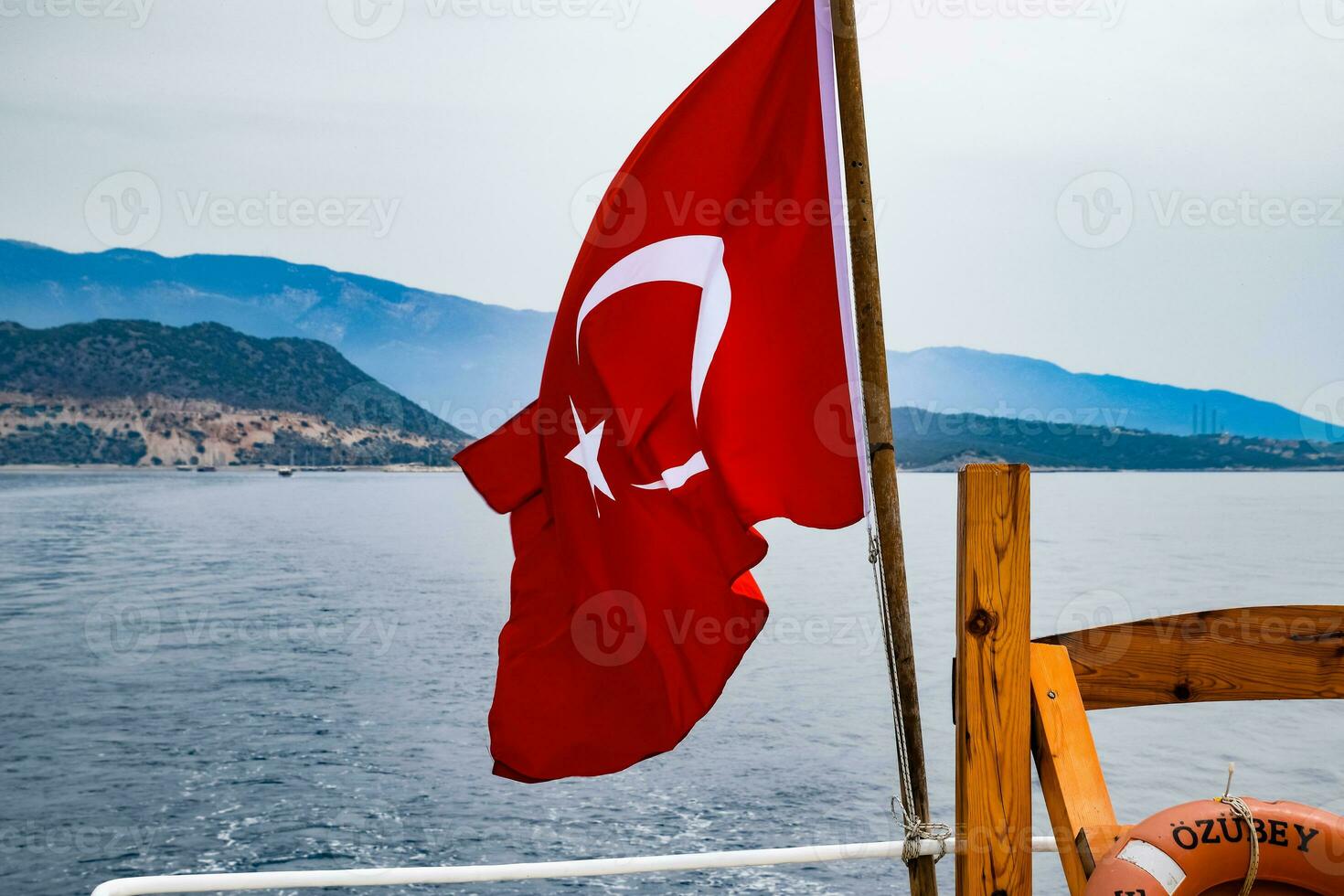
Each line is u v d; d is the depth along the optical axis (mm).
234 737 37188
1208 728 32750
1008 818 2566
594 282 3232
